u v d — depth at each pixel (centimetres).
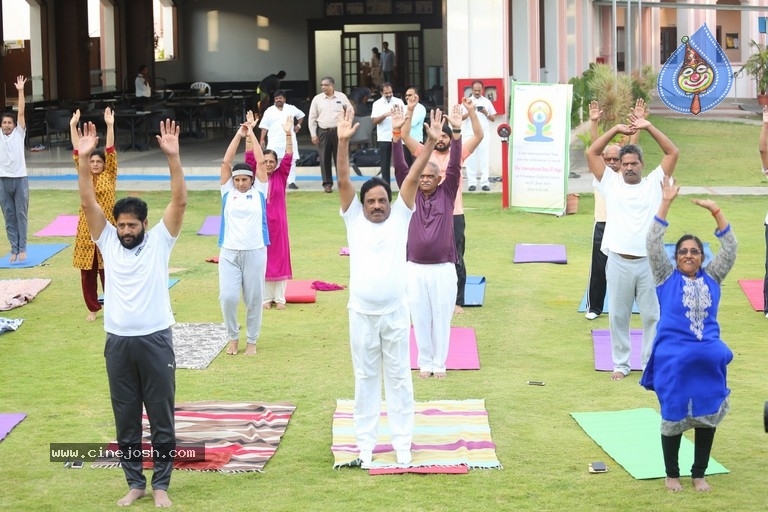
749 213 1692
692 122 3247
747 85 4216
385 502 650
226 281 970
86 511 641
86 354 998
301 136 2905
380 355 708
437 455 722
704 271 674
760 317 1099
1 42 2823
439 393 866
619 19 4259
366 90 2375
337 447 738
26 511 642
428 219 887
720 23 4531
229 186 977
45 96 3067
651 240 675
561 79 2858
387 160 1869
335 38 3650
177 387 888
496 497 656
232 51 3822
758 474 689
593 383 892
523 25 2356
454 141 878
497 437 763
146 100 3042
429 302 901
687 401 650
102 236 649
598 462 703
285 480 689
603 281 1095
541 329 1072
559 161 1703
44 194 1958
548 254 1416
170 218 654
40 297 1232
